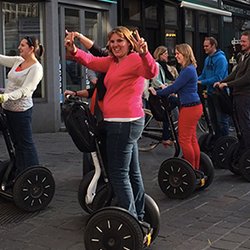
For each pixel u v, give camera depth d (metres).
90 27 12.77
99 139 4.12
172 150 9.18
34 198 5.41
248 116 6.78
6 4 11.16
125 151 3.90
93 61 4.23
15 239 4.66
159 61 9.54
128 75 3.83
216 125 7.58
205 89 7.47
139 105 3.92
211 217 5.25
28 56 5.55
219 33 19.06
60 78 11.86
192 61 5.96
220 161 7.51
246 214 5.36
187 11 16.70
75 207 5.61
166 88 5.95
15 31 11.33
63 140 10.27
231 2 20.00
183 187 5.88
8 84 5.64
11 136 5.77
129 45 3.88
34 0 11.23
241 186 6.54
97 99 4.49
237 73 6.82
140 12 14.30
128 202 3.94
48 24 11.44
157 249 4.38
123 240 3.85
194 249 4.38
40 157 8.44
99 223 3.89
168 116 6.10
